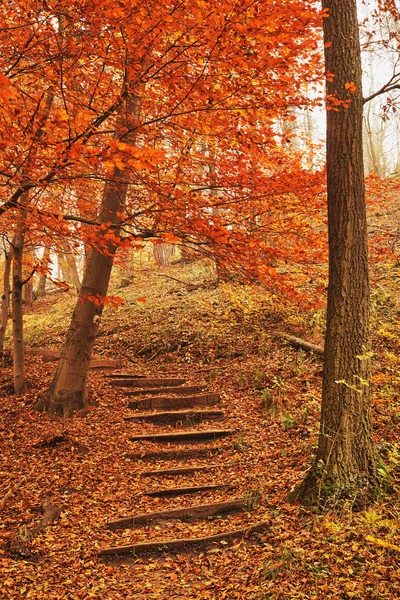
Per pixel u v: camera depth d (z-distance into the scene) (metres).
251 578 4.93
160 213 6.66
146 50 5.50
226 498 6.70
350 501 5.57
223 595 4.75
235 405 9.50
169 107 6.16
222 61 5.38
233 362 11.22
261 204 7.86
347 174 6.08
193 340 12.55
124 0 4.95
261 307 12.99
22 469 7.61
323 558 4.83
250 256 7.01
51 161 5.38
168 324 13.46
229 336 12.27
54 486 7.16
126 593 5.07
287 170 8.26
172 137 6.68
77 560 5.61
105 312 15.73
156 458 8.09
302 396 8.89
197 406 9.73
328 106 6.02
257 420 8.77
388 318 10.43
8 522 6.23
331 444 5.91
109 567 5.55
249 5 4.90
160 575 5.42
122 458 8.07
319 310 11.57
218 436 8.59
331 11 6.22
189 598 4.89
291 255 8.02
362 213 6.14
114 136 6.65
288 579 4.67
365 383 5.86
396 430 6.99
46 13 5.35
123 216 7.28
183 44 5.47
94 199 9.41
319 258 8.36
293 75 6.15
